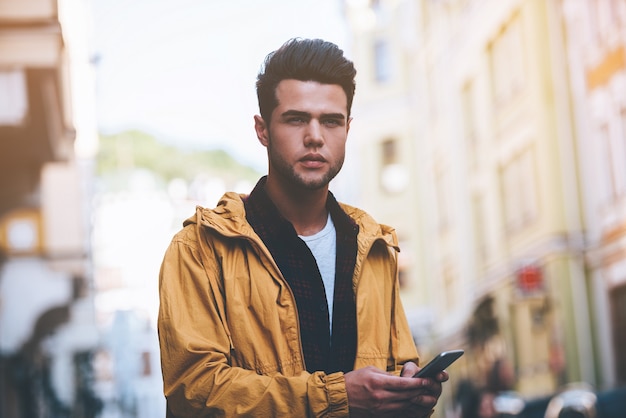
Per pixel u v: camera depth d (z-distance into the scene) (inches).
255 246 113.8
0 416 881.5
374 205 1592.0
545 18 911.0
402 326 125.5
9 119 660.1
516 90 1002.7
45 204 931.3
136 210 2529.5
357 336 117.3
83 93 1277.1
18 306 904.3
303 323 115.5
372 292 119.6
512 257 1045.2
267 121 119.1
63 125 816.3
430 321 1518.2
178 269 115.5
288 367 112.0
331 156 117.6
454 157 1275.8
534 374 983.6
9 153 806.5
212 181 2812.5
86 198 1262.3
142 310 2315.5
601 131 837.8
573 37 877.8
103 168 2677.2
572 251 889.5
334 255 120.1
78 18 1166.3
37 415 956.0
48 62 629.6
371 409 107.7
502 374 433.4
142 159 2758.4
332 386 108.5
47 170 940.0
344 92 118.6
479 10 1103.0
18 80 653.9
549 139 909.8
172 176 2775.6
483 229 1175.0
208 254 114.9
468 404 434.9
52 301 911.0
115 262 2421.3
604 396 466.3
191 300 113.7
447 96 1291.8
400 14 1517.0
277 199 120.5
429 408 110.7
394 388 107.3
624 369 836.0
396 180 1574.8
